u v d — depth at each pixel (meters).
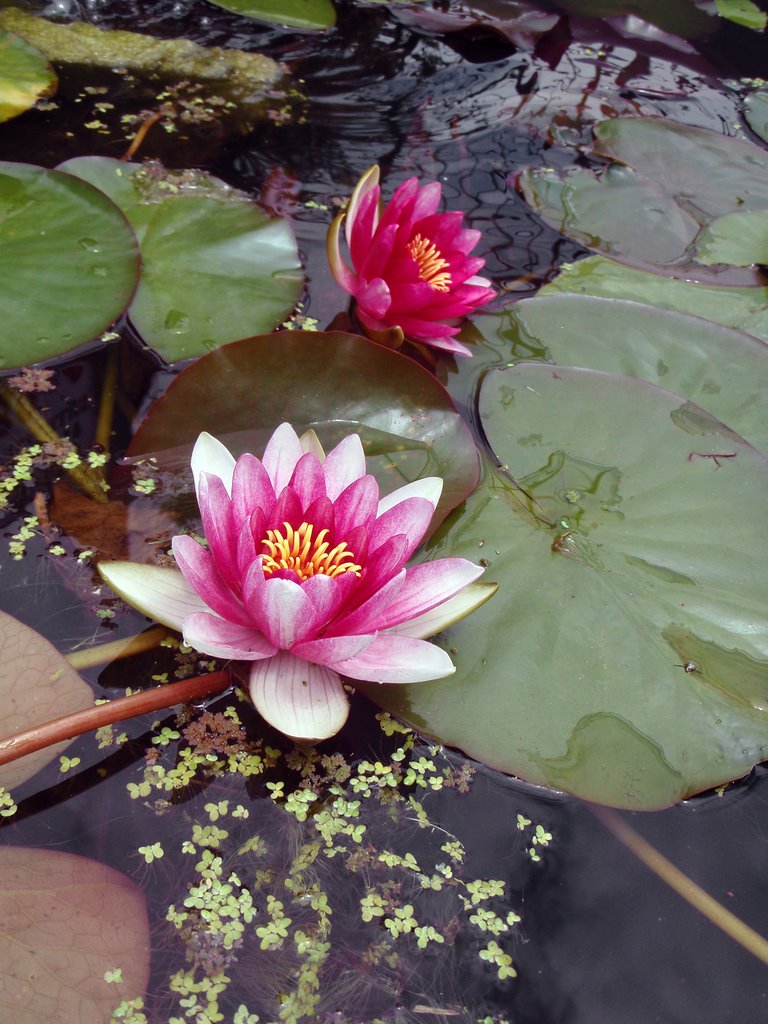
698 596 0.53
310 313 0.63
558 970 0.46
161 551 0.53
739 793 0.51
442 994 0.46
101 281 0.59
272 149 0.73
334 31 0.91
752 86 0.96
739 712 0.51
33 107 0.73
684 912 0.48
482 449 0.58
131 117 0.73
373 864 0.48
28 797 0.48
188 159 0.71
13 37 0.75
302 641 0.48
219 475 0.51
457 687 0.51
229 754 0.49
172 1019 0.44
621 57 0.98
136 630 0.52
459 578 0.49
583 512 0.55
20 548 0.53
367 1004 0.45
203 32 0.86
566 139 0.81
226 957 0.46
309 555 0.50
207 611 0.49
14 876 0.46
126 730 0.49
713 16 1.10
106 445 0.56
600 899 0.48
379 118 0.80
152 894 0.46
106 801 0.48
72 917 0.45
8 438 0.56
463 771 0.50
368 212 0.61
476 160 0.77
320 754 0.50
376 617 0.49
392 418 0.57
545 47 0.97
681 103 0.90
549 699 0.50
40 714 0.48
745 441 0.58
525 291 0.67
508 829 0.49
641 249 0.70
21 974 0.44
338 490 0.51
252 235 0.64
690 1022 0.46
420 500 0.49
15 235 0.60
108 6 0.87
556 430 0.58
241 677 0.50
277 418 0.57
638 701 0.51
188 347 0.59
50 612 0.51
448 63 0.90
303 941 0.46
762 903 0.48
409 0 0.96
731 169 0.78
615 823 0.49
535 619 0.52
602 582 0.53
